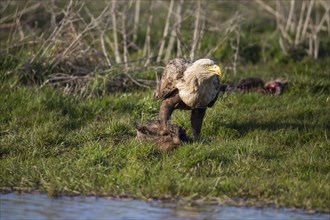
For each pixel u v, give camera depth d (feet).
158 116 120.16
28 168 104.94
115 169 103.14
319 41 198.90
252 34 200.44
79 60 147.02
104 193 96.78
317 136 122.01
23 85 138.72
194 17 173.47
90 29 149.38
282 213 91.20
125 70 146.41
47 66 142.41
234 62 162.61
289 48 193.57
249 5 198.70
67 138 116.67
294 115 133.49
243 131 123.85
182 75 114.52
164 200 94.84
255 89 150.00
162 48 159.43
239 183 98.63
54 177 100.68
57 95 132.98
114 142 115.34
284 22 206.59
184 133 114.83
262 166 106.11
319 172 104.68
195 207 92.38
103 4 175.52
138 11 183.11
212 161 105.70
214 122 124.57
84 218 87.15
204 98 113.80
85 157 108.37
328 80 158.10
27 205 92.07
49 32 163.53
